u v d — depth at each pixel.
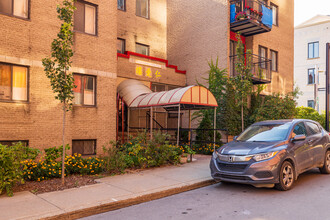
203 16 17.53
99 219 5.29
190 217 5.23
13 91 9.66
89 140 11.54
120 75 14.92
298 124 8.15
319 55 32.12
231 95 15.60
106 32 12.09
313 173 8.96
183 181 7.70
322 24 32.03
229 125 15.44
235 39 17.36
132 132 15.21
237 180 6.78
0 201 5.96
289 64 21.14
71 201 5.93
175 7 19.36
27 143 9.86
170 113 17.25
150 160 9.70
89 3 11.71
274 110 15.16
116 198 6.13
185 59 18.44
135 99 13.16
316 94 25.50
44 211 5.33
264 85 18.56
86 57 11.40
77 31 11.20
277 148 6.88
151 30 18.95
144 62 16.03
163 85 17.14
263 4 17.53
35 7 10.12
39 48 10.15
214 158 7.42
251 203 5.97
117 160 8.84
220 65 16.39
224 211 5.51
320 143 8.47
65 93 7.16
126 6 17.70
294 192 6.72
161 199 6.56
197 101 11.60
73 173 8.69
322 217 5.05
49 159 8.64
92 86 11.70
